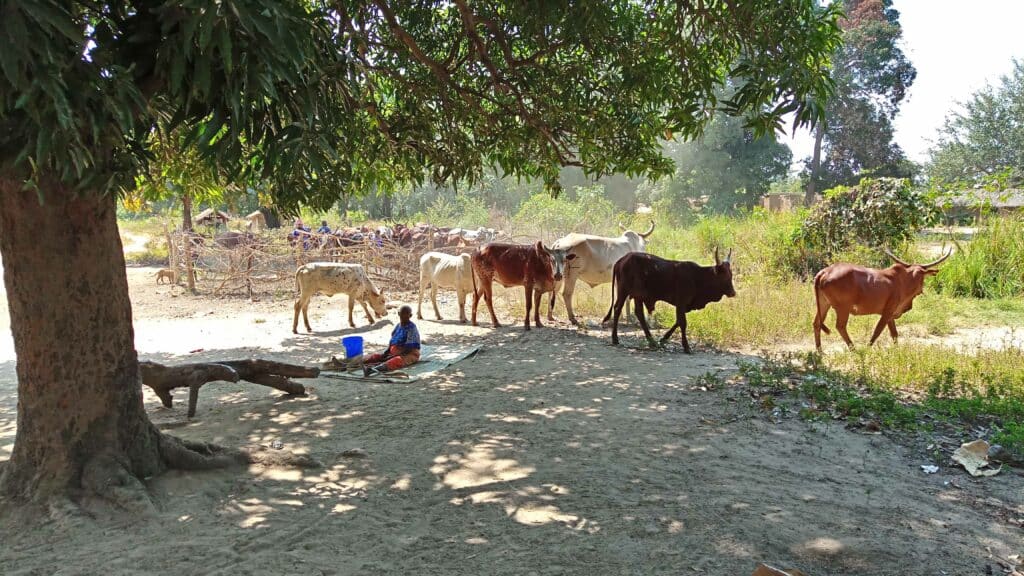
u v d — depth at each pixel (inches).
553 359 359.3
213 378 264.7
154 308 586.9
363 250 676.7
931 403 250.8
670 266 372.5
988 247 563.2
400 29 251.1
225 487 185.3
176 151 283.3
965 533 155.3
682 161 1429.6
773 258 628.1
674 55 245.1
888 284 351.6
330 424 249.1
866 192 606.5
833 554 144.3
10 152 124.5
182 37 119.7
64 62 112.2
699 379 296.2
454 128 301.3
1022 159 1592.0
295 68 132.6
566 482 188.1
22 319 172.6
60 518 161.9
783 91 202.2
